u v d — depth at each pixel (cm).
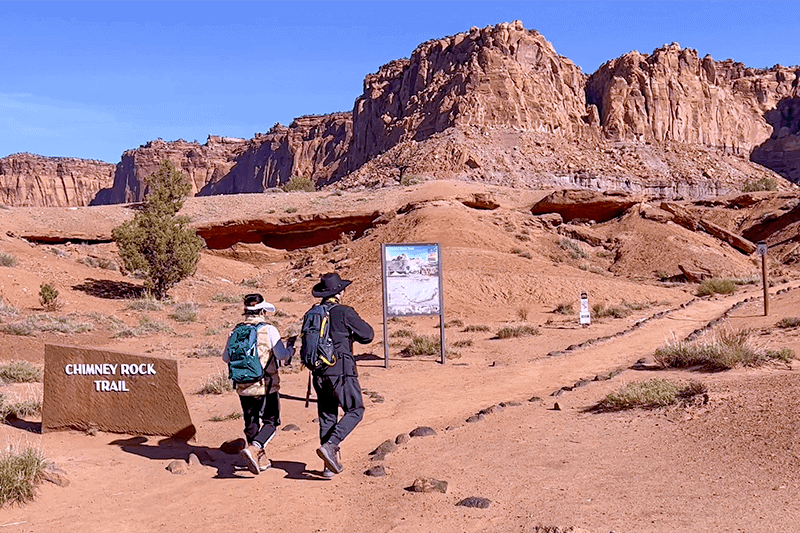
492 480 622
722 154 18200
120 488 642
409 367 1611
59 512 573
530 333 2330
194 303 3781
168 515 566
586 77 19625
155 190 4000
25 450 652
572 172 14062
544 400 1029
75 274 3881
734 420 754
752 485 563
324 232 6938
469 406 1058
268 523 540
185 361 1753
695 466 628
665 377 1133
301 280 5312
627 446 716
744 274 5372
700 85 19175
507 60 17012
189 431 819
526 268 4709
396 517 538
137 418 834
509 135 15312
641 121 17662
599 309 3166
